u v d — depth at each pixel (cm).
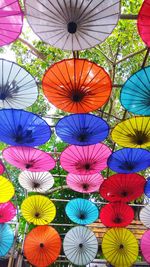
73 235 612
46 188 566
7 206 579
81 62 309
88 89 331
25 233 716
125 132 401
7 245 609
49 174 533
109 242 615
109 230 613
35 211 588
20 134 405
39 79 657
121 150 438
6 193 524
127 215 581
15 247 689
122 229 611
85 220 611
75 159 461
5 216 592
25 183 558
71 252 616
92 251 613
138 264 771
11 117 384
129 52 639
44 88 336
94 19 273
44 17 274
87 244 612
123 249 614
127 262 617
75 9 268
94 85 327
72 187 558
